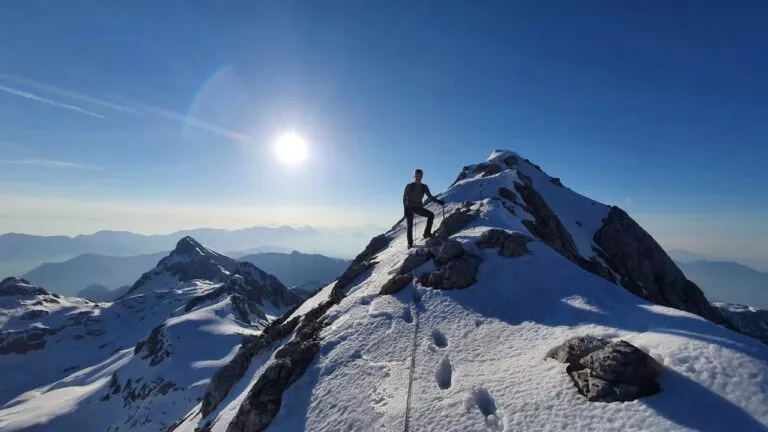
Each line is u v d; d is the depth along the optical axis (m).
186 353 89.06
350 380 12.86
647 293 46.06
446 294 16.36
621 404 8.47
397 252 24.16
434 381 11.54
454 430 9.38
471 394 10.30
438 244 20.89
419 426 9.87
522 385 10.07
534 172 60.19
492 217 24.72
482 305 15.03
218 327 102.62
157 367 87.62
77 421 84.00
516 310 14.21
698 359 9.10
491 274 16.73
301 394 13.21
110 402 88.25
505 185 41.59
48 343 192.25
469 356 12.31
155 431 66.00
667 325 10.79
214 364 82.69
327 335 16.11
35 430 81.88
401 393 11.41
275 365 14.38
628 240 50.72
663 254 52.72
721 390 8.23
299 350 15.20
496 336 13.00
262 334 31.45
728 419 7.61
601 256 47.31
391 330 15.00
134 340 188.88
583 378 9.42
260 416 13.02
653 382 8.79
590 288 14.51
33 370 175.38
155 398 76.12
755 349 9.13
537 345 11.77
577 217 53.47
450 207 35.62
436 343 13.72
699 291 52.09
